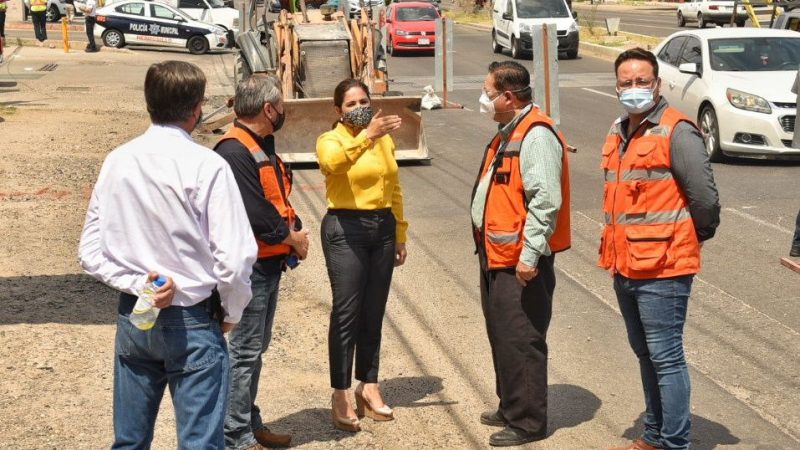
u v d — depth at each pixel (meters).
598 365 6.55
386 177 5.39
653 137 4.74
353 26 15.18
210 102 20.67
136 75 25.84
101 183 3.77
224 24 36.84
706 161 4.70
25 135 15.84
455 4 56.53
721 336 7.08
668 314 4.81
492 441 5.32
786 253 9.22
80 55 31.06
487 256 5.24
